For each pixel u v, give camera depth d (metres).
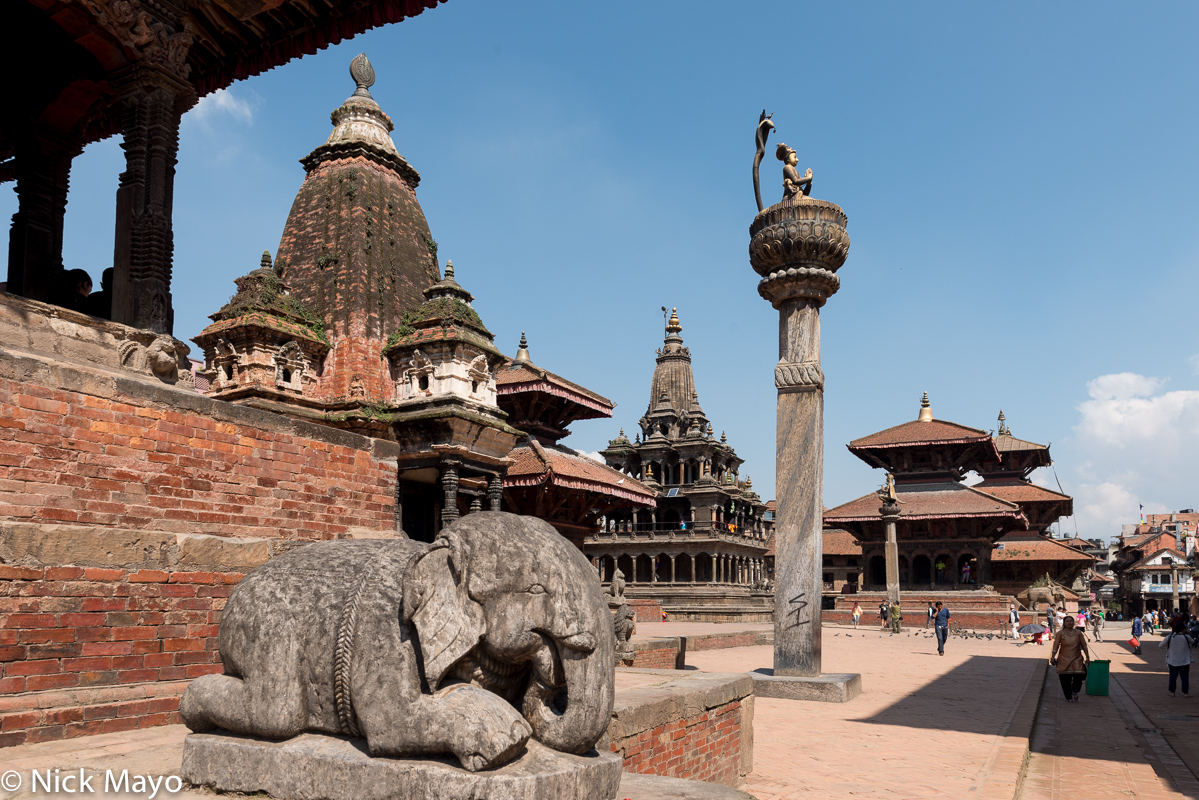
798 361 17.16
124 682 7.46
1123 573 113.12
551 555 4.35
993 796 8.46
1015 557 60.91
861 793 8.63
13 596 6.70
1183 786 9.85
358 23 11.55
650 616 44.88
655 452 60.03
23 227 11.92
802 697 15.92
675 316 69.19
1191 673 25.08
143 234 9.56
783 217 17.30
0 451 6.90
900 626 47.69
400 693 4.16
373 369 20.34
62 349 8.46
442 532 4.39
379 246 21.70
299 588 4.82
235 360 19.03
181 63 10.15
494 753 3.89
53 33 10.68
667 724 7.69
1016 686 18.88
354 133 23.14
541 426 32.66
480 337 20.33
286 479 9.90
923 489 59.12
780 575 17.05
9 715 6.47
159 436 8.34
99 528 7.46
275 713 4.62
